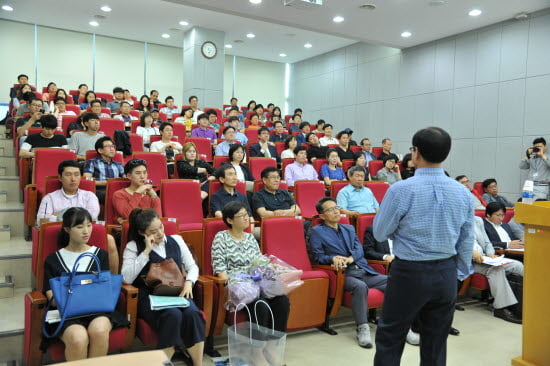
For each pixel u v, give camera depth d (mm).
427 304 2090
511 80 8133
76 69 11805
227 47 12555
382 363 2059
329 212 3553
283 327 2785
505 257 4285
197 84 10711
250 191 4926
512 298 3715
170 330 2363
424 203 1964
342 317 3730
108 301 2328
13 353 2504
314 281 3146
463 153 8945
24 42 11180
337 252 3480
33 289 3176
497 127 8344
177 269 2646
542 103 7668
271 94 14492
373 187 5355
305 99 13930
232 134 6359
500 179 8281
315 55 13391
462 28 8672
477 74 8703
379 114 11094
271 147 6871
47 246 2564
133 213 2748
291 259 3336
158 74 12859
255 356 2455
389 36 9211
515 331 3494
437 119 9508
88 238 2482
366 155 7844
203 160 5473
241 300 2670
